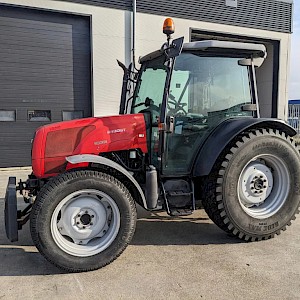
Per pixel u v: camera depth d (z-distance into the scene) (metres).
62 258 2.75
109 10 8.63
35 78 8.12
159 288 2.52
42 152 3.10
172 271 2.79
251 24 10.74
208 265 2.89
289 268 2.83
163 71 3.41
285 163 3.51
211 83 3.50
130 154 3.35
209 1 9.91
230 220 3.32
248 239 3.41
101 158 2.92
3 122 7.93
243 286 2.54
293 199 3.54
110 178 2.91
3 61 7.79
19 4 7.67
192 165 3.46
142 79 3.88
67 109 8.52
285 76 11.84
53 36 8.20
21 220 3.07
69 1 8.16
